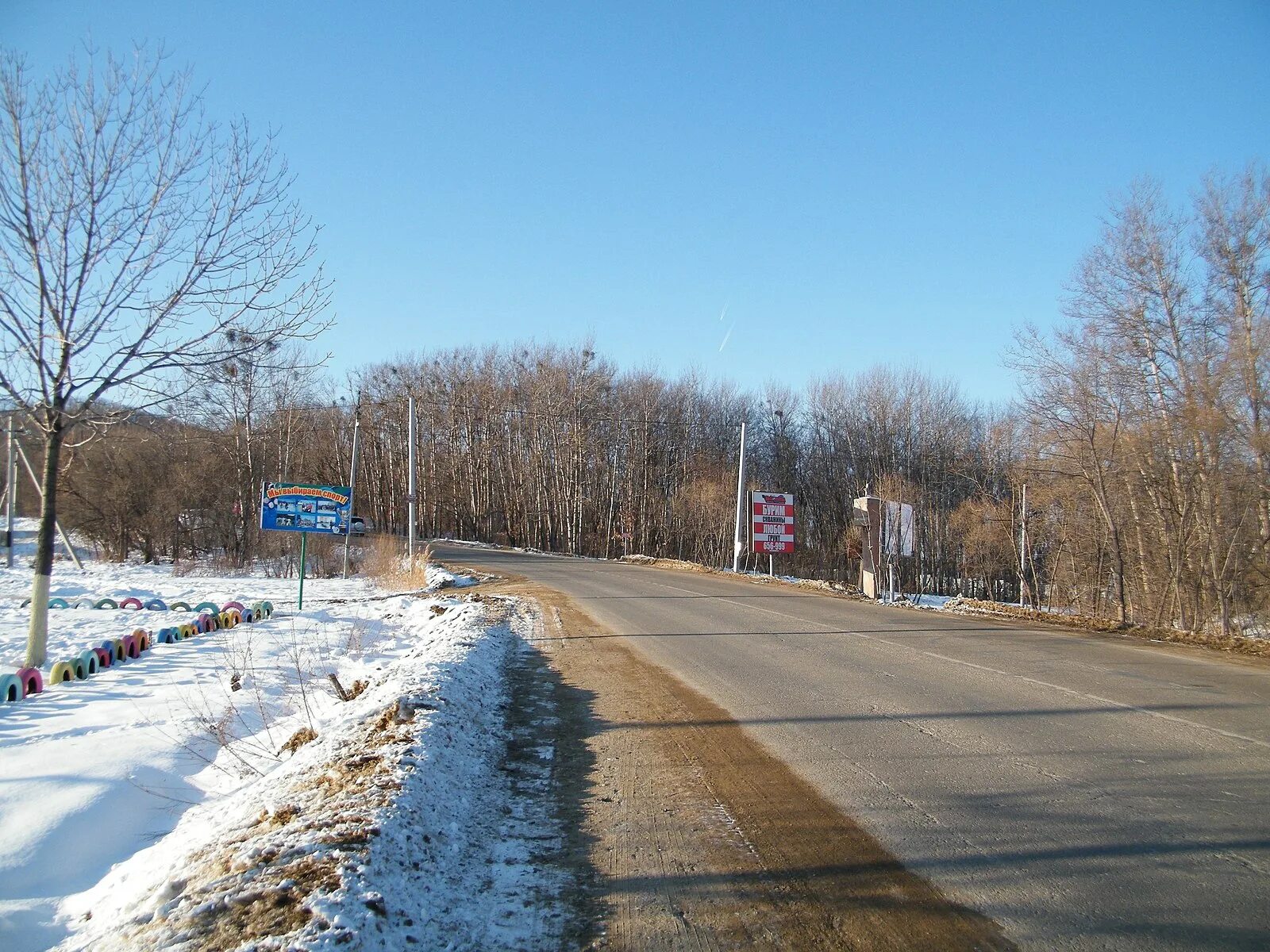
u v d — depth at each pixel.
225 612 16.41
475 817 5.41
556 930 3.92
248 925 3.58
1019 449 35.62
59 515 35.12
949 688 9.41
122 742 8.04
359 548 40.00
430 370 70.81
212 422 32.53
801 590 24.22
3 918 4.83
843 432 56.94
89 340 10.38
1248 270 20.22
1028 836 5.04
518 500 65.50
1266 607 18.55
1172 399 20.20
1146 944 3.74
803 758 6.71
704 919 4.03
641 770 6.48
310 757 6.37
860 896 4.27
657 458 59.12
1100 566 24.42
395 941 3.62
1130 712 8.20
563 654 12.08
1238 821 5.25
